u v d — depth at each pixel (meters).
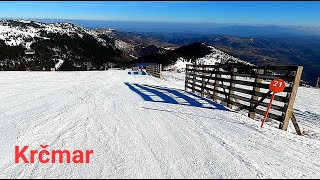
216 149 5.37
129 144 5.54
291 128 8.23
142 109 9.13
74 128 6.59
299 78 7.04
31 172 4.30
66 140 5.72
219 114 8.66
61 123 7.04
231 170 4.43
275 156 5.15
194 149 5.34
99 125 6.90
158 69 31.16
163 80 25.67
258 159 4.95
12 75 22.64
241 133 6.57
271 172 4.41
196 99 11.69
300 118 10.58
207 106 10.07
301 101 15.23
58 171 4.33
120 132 6.33
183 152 5.17
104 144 5.52
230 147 5.52
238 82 9.57
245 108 9.09
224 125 7.27
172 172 4.32
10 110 8.71
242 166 4.59
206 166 4.56
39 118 7.61
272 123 8.19
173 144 5.60
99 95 12.17
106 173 4.26
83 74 28.30
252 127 7.19
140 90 14.68
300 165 4.79
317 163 4.96
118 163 4.62
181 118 7.93
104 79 22.08
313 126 9.16
